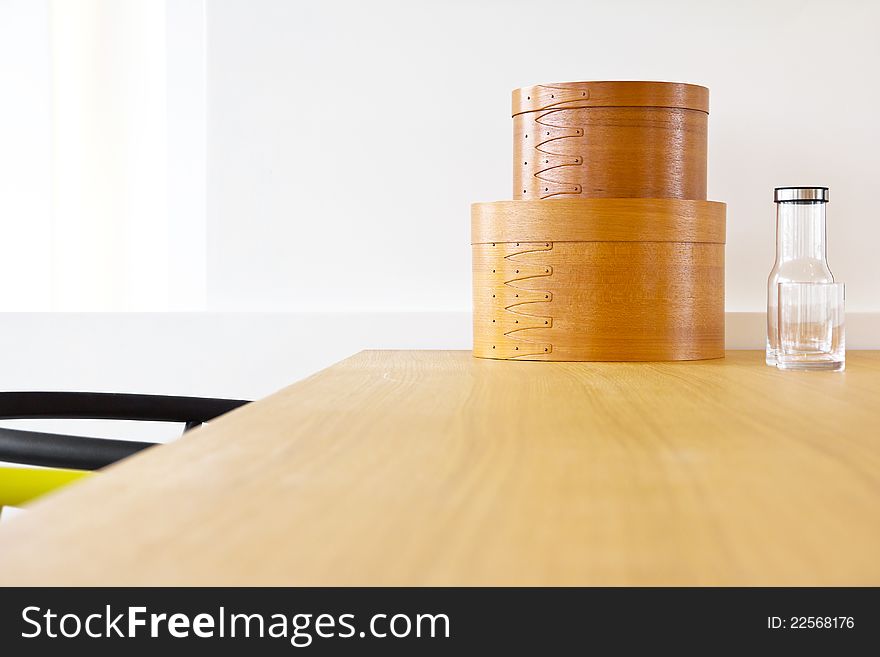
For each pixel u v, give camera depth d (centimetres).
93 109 187
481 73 161
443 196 162
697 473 46
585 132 124
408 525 34
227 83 164
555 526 34
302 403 75
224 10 163
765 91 157
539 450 52
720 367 114
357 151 163
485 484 42
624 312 121
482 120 162
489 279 126
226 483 42
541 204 122
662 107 124
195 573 28
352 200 164
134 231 186
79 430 164
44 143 182
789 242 117
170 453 51
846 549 31
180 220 185
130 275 187
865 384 93
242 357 156
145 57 185
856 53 156
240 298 165
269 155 164
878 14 155
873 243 156
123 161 186
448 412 70
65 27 186
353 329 155
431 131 162
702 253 124
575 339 121
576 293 121
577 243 121
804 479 44
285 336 156
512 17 161
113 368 158
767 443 55
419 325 153
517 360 124
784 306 110
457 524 34
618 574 28
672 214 121
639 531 33
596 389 88
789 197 116
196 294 185
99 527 34
